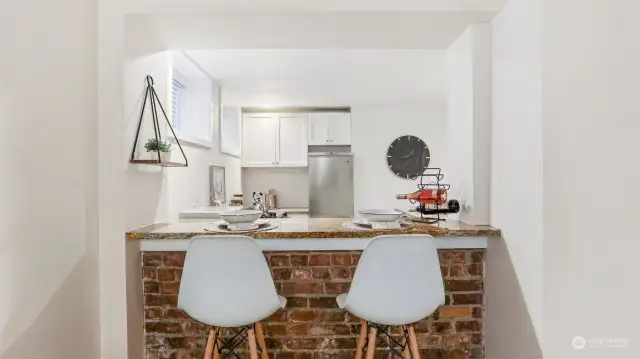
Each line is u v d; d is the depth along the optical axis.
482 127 1.99
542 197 1.49
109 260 1.82
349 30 2.05
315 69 3.35
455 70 2.24
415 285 1.48
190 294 1.51
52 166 1.51
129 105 1.89
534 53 1.54
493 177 1.93
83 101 1.71
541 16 1.48
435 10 1.84
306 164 5.07
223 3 1.84
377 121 5.04
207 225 2.11
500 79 1.85
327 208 4.84
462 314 2.05
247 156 5.08
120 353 1.82
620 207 1.42
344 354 2.05
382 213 2.00
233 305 1.49
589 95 1.43
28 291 1.39
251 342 1.56
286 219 2.46
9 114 1.30
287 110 5.16
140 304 1.98
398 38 2.19
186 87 3.46
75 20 1.66
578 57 1.44
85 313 1.72
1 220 1.27
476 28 1.98
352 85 3.93
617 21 1.42
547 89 1.47
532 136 1.56
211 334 1.59
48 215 1.49
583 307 1.45
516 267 1.69
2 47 1.27
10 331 1.31
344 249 1.89
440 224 2.04
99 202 1.82
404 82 3.82
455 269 2.04
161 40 2.19
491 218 1.95
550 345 1.48
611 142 1.42
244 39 2.17
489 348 1.96
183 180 2.86
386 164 5.04
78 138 1.67
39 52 1.44
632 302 1.42
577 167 1.44
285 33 2.09
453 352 2.05
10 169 1.30
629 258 1.42
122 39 1.83
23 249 1.36
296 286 2.03
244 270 1.48
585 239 1.44
